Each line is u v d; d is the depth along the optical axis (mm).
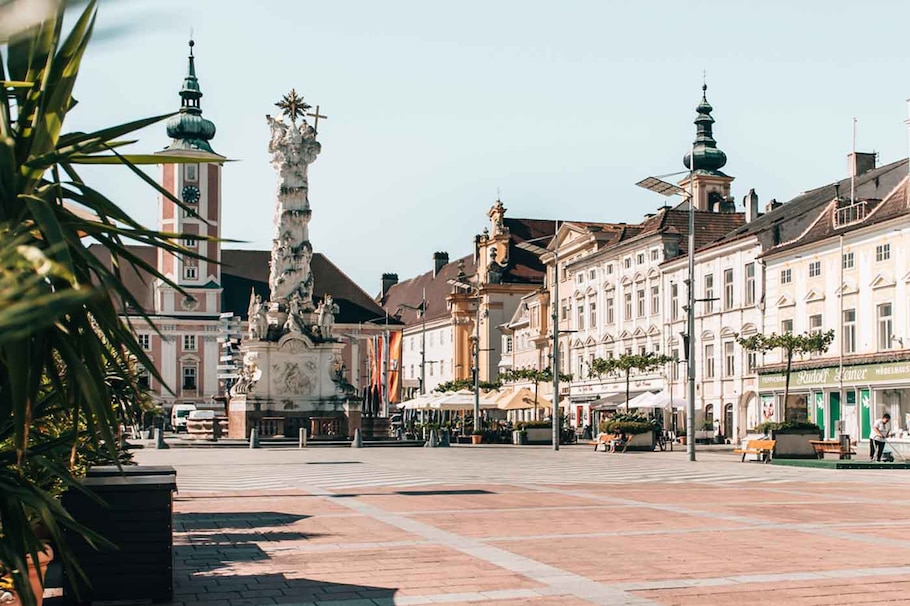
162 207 108125
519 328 95938
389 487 23969
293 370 59969
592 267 78250
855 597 9695
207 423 63094
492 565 11648
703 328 62688
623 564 11680
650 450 49938
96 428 6047
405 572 11195
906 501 20172
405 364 133500
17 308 3660
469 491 22625
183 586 10406
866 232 48031
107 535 9375
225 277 121875
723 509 18297
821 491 22938
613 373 73375
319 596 9852
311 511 18031
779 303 54812
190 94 112750
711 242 63812
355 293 126562
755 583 10422
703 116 99188
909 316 45094
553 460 39906
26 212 5355
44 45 5348
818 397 51188
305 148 61156
